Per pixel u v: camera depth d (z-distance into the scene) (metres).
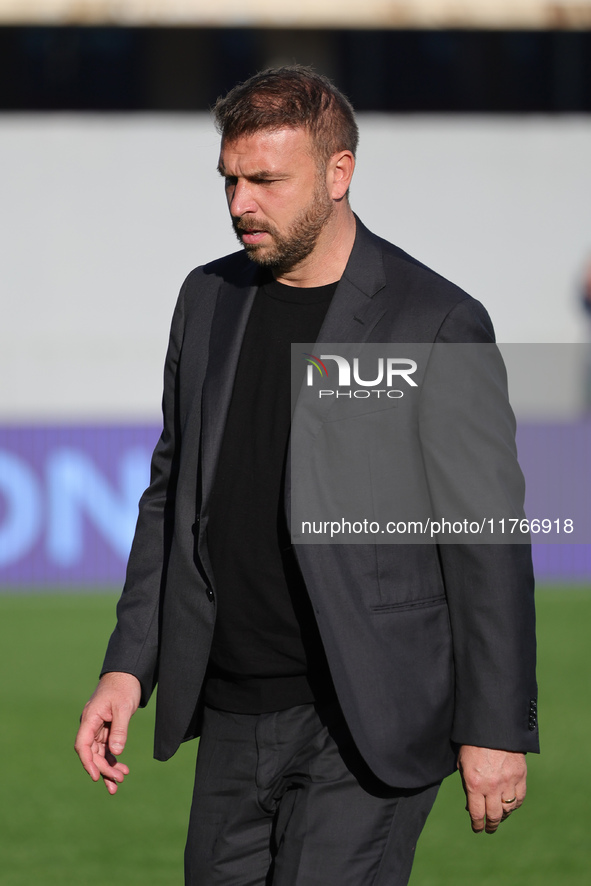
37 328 67.94
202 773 8.66
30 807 18.81
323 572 7.91
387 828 8.13
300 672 8.31
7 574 43.19
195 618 8.41
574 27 72.56
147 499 9.23
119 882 15.45
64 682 28.22
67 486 43.41
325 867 7.95
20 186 67.56
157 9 70.69
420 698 8.01
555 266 70.19
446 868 15.96
